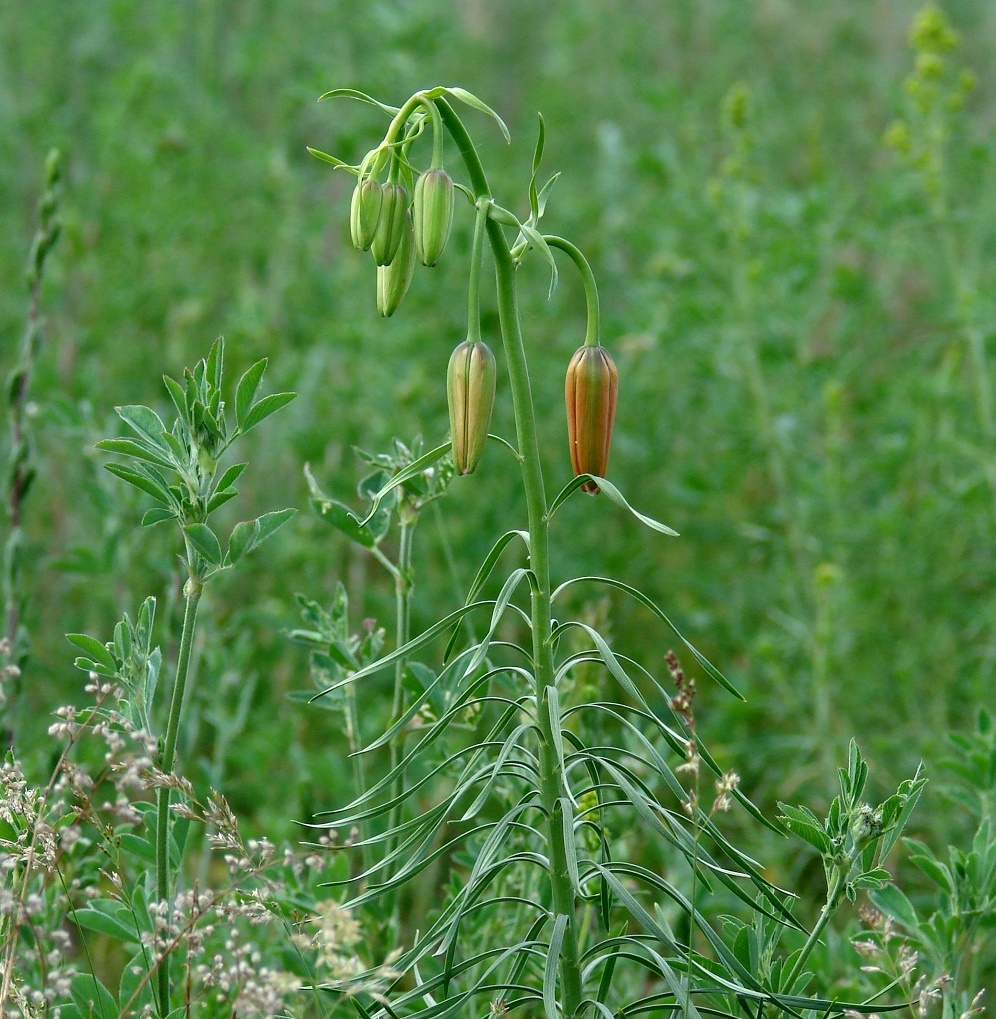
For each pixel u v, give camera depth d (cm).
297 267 641
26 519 483
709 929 181
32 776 306
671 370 580
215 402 202
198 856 362
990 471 470
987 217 528
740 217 527
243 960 178
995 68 905
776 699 450
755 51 950
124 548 384
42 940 208
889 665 450
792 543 488
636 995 266
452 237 566
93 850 281
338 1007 231
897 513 480
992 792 265
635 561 520
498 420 536
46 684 419
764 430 503
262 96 802
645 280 612
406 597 265
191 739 315
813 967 245
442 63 811
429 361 548
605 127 729
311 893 257
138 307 579
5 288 599
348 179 668
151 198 611
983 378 480
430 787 369
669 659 189
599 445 195
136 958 220
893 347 637
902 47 952
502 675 324
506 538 190
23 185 706
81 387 452
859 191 715
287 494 498
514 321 185
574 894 190
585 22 893
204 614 345
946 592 464
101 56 827
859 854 203
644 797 184
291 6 860
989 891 228
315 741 425
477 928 258
